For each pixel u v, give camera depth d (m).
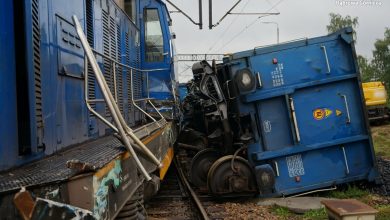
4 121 3.08
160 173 6.15
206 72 9.57
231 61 8.98
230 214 7.63
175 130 11.58
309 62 9.01
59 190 2.47
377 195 8.77
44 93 3.90
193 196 8.70
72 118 4.77
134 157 3.00
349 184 9.29
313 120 8.98
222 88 9.73
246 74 8.66
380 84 26.80
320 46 9.03
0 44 3.04
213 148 10.09
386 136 20.23
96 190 2.66
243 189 8.81
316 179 9.00
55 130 4.16
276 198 8.82
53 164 3.26
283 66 8.98
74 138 4.80
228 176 8.88
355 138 8.98
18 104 3.42
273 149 8.96
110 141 4.93
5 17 3.14
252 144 8.96
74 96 4.89
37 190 2.38
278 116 9.00
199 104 11.28
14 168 3.19
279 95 8.89
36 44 3.72
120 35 8.16
